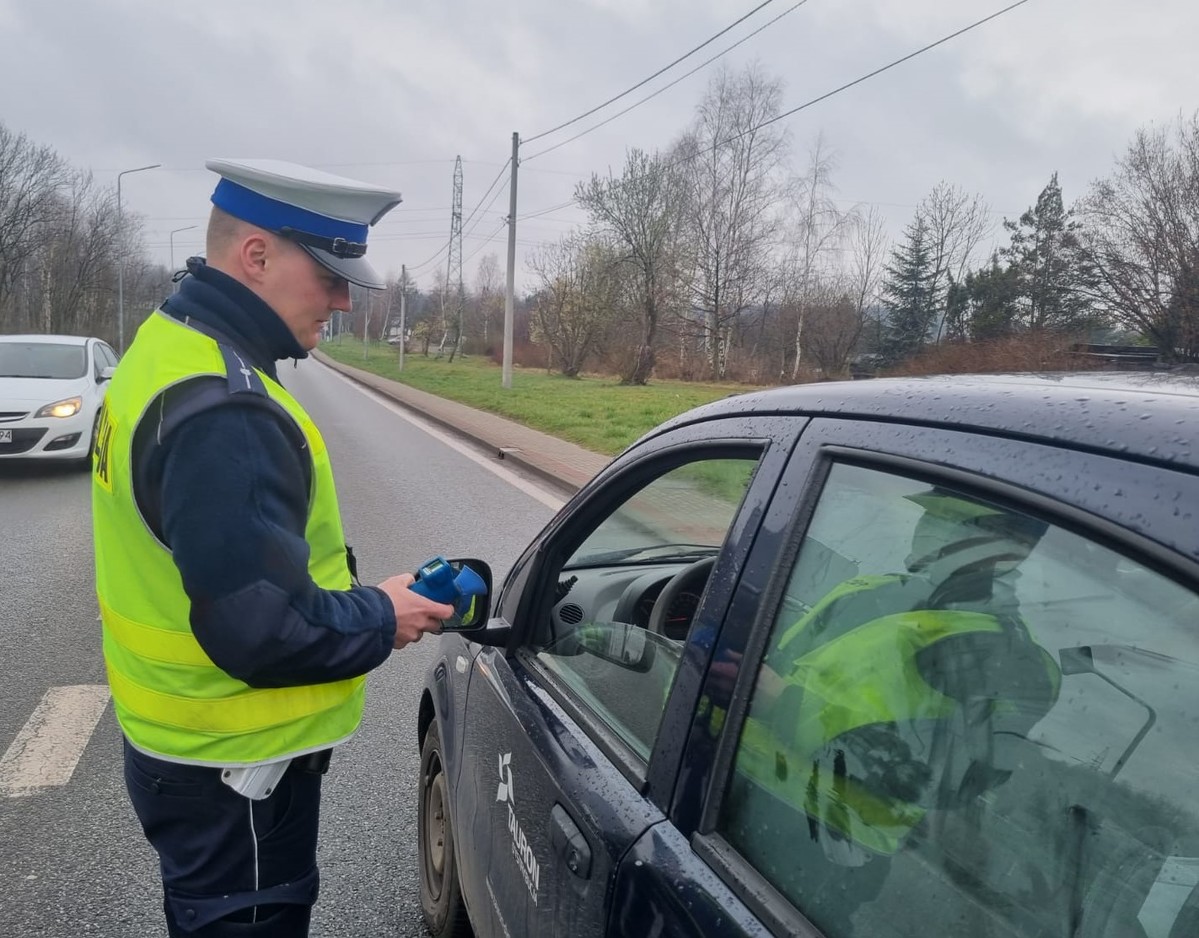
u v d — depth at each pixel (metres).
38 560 7.05
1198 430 0.96
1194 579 0.88
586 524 2.20
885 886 1.17
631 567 2.52
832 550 1.35
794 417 1.53
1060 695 1.05
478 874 2.21
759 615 1.42
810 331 54.47
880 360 54.19
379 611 1.75
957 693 1.18
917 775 1.20
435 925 2.72
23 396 10.48
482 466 12.91
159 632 1.66
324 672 1.65
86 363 11.40
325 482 1.80
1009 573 1.11
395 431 17.95
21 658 5.00
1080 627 1.03
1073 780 1.03
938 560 1.20
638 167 44.31
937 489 1.19
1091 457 1.02
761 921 1.23
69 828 3.38
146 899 2.97
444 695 2.72
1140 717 0.97
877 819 1.21
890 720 1.24
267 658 1.55
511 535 8.21
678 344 50.78
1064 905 1.00
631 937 1.39
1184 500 0.91
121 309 57.56
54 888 3.02
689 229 46.94
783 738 1.35
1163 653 0.94
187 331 1.67
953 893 1.10
